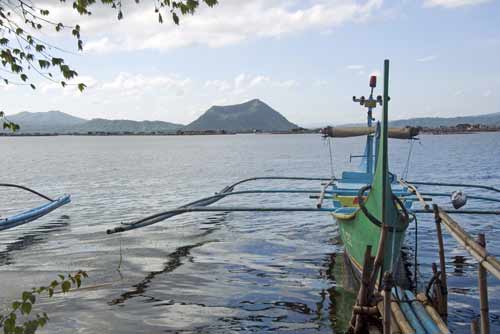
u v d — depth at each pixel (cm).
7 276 1327
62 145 17125
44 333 943
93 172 5109
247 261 1474
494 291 1141
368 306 877
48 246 1686
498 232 1872
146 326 976
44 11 495
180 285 1240
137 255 1555
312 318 1007
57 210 2491
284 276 1308
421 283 1219
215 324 984
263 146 14075
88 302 1116
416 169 5188
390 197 949
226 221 2170
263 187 3672
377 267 870
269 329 955
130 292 1188
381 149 949
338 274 1314
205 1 509
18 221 1953
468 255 1516
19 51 488
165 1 503
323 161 7012
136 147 14275
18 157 8594
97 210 2502
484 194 3027
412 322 825
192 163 6638
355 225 1104
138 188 3578
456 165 5612
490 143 12694
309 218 2223
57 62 498
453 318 988
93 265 1438
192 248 1650
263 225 2072
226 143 18062
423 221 2070
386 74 922
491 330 929
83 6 496
